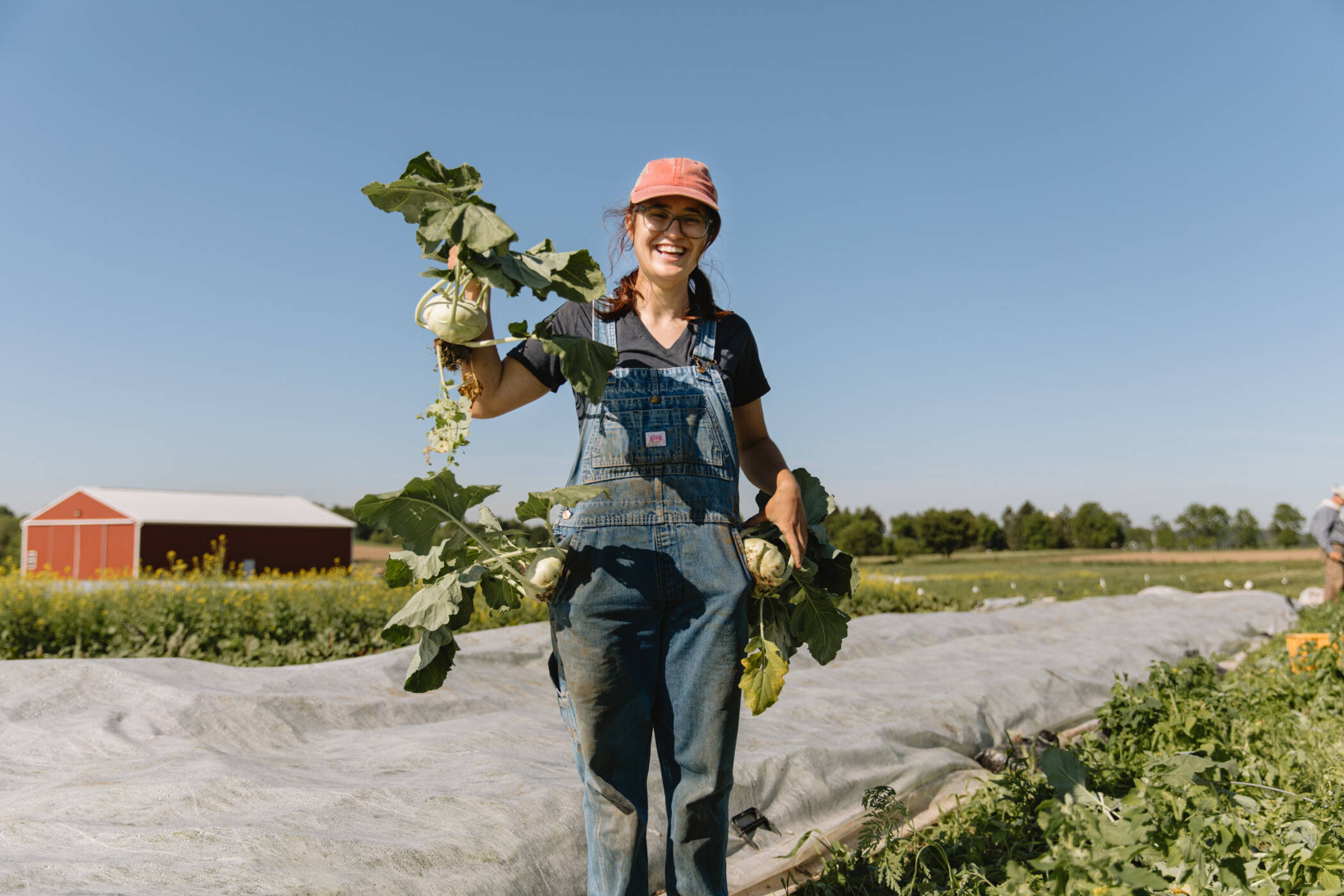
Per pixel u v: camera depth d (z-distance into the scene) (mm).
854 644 7613
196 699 3986
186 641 9734
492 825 2793
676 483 2123
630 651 2094
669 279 2238
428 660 2086
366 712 4348
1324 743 4438
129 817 2709
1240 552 74000
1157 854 2314
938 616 9336
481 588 2193
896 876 2791
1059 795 2545
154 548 34750
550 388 2324
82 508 36656
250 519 37281
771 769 3697
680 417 2154
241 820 2684
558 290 1966
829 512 2490
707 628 2107
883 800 3162
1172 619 10859
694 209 2215
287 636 10430
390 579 2219
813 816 3666
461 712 4691
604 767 2150
